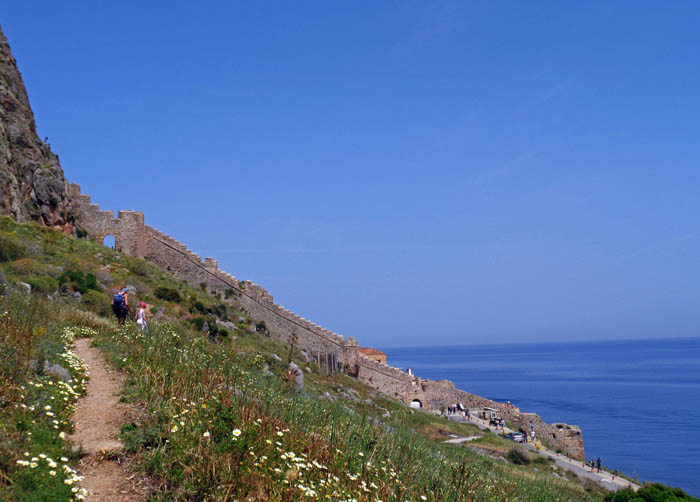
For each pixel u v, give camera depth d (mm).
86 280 35250
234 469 8734
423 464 14367
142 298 41062
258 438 9945
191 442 9594
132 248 57469
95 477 9023
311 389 33719
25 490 7547
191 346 18422
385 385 67438
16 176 49406
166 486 8836
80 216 56312
